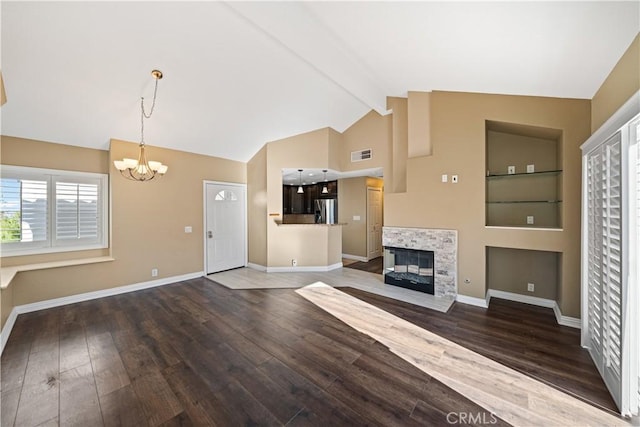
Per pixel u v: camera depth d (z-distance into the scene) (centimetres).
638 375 165
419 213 403
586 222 243
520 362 226
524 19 182
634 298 167
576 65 225
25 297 337
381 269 569
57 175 377
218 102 375
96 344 259
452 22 208
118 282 412
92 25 229
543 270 355
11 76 260
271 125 477
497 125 352
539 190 359
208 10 234
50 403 180
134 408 176
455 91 367
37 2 204
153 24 240
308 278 497
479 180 354
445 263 381
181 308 352
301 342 262
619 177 179
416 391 191
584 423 162
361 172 571
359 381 203
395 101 455
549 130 311
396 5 205
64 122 342
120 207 413
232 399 184
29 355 240
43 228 367
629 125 169
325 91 407
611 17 164
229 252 565
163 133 418
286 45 262
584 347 247
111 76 288
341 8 227
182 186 486
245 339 268
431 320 311
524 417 167
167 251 466
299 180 718
